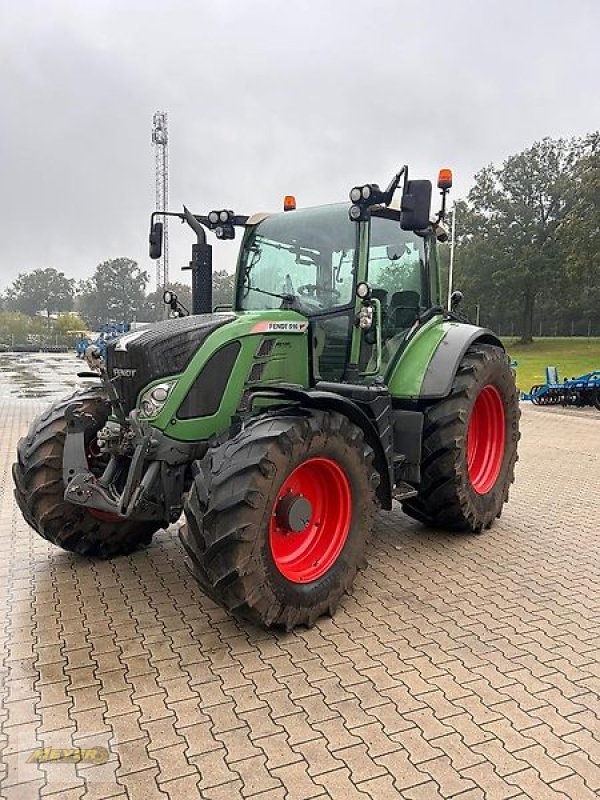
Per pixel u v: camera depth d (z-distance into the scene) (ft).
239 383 12.50
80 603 12.60
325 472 12.26
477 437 17.74
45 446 13.56
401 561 14.87
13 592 13.14
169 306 16.25
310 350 13.84
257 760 8.09
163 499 12.01
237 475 10.47
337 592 11.98
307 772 7.88
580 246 112.47
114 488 12.44
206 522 10.36
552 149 143.54
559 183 139.85
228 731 8.67
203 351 12.09
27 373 77.46
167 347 11.87
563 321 196.65
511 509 19.33
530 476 23.68
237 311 15.42
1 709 9.19
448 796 7.48
